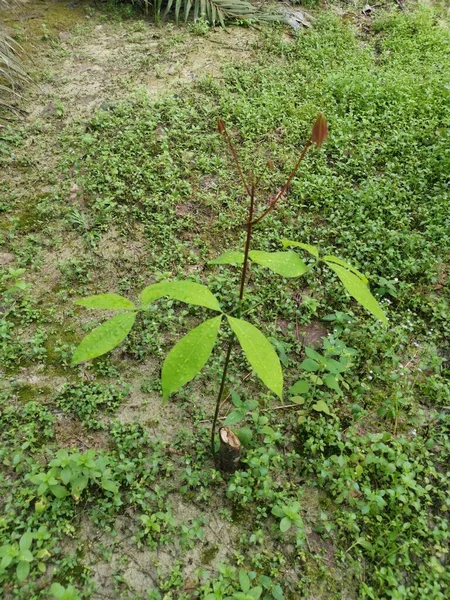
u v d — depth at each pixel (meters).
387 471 0.98
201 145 1.73
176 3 2.36
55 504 0.89
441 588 0.86
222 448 0.92
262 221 1.50
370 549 0.89
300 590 0.85
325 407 1.05
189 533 0.88
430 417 1.12
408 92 2.04
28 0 2.46
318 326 1.29
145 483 0.95
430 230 1.50
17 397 1.08
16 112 1.81
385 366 1.19
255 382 1.15
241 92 2.00
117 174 1.60
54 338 1.19
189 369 0.58
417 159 1.75
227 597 0.78
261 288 1.33
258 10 2.57
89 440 1.02
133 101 1.89
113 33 2.33
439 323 1.31
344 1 2.90
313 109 1.93
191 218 1.50
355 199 1.58
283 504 0.92
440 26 2.80
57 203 1.51
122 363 1.16
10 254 1.38
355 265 1.39
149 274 1.35
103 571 0.85
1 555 0.78
